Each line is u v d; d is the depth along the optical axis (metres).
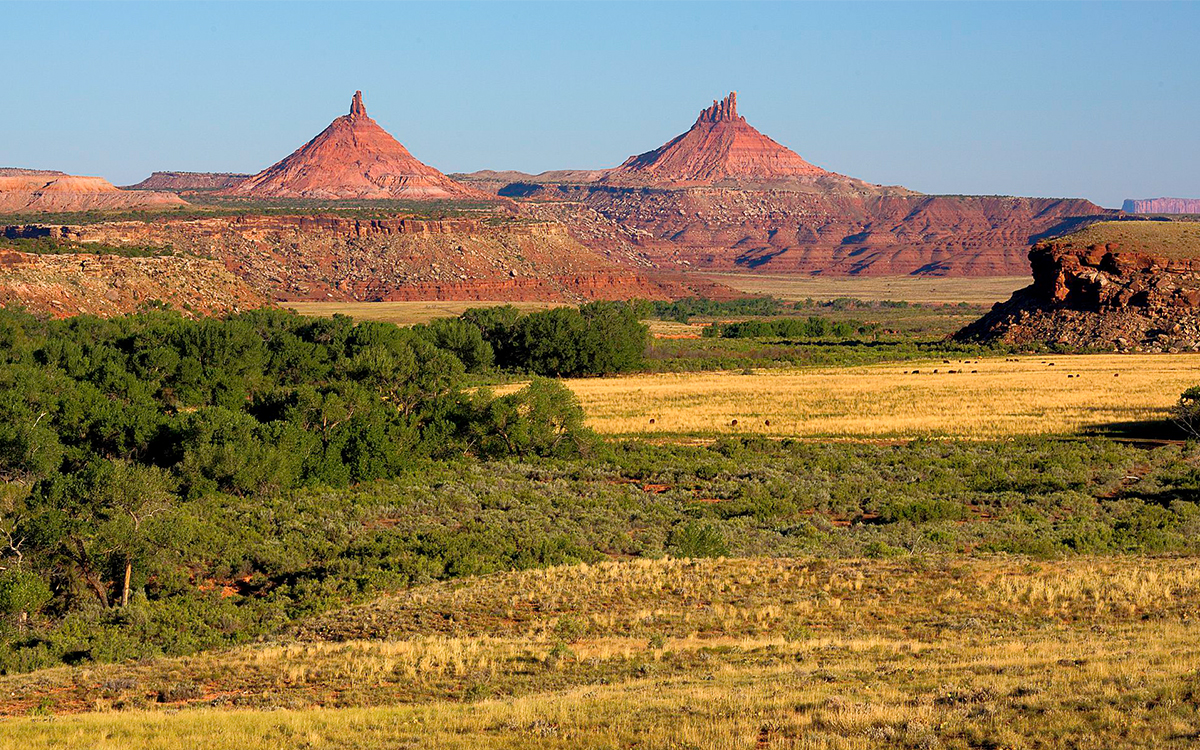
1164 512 75.56
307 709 35.62
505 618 48.97
